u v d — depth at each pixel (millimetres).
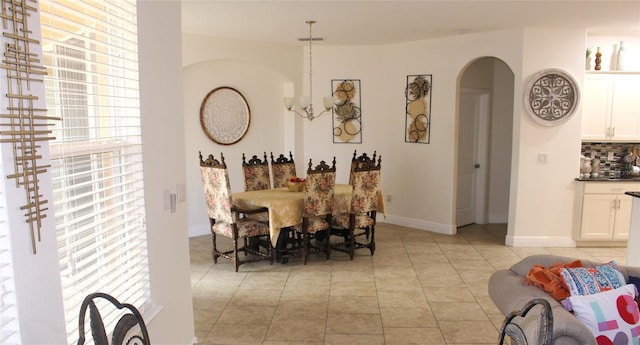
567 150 5363
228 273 4598
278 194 5004
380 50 6496
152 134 2330
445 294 4031
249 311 3689
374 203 5047
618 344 2031
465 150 6547
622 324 2053
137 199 2172
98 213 1811
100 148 1904
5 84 1260
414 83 6199
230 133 6156
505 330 1757
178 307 2709
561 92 5250
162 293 2477
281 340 3207
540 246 5492
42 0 1480
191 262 4938
